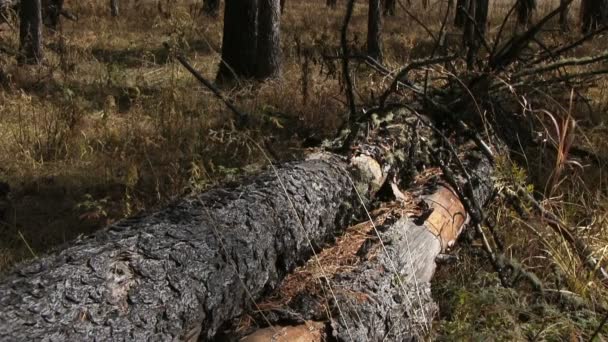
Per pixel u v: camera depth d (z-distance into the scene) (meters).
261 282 2.85
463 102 4.85
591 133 6.58
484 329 3.19
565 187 5.23
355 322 2.68
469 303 3.32
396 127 4.24
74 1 19.58
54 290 2.17
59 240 4.51
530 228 4.21
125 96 8.45
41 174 5.76
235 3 9.76
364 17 20.72
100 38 13.75
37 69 9.41
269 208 3.02
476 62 5.50
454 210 3.94
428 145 4.13
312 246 3.29
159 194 4.79
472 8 6.79
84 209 4.98
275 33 9.91
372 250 3.22
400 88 5.42
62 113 6.84
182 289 2.43
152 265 2.42
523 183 4.30
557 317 3.39
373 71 9.09
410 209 3.78
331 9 23.69
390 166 3.97
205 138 6.45
